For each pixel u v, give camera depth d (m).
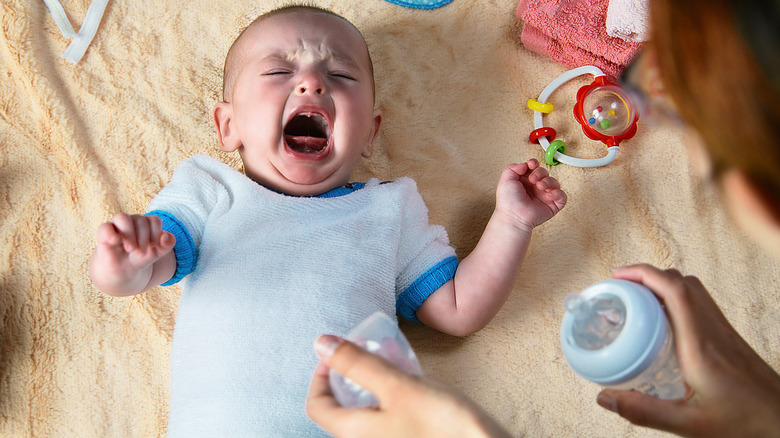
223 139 1.55
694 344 0.80
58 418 1.43
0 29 1.68
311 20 1.50
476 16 1.84
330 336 0.77
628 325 0.82
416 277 1.46
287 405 1.20
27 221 1.56
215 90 1.73
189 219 1.35
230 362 1.23
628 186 1.67
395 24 1.83
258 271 1.30
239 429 1.19
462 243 1.64
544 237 1.62
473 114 1.76
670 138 1.70
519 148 1.73
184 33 1.77
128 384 1.47
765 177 0.46
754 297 1.54
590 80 1.81
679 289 0.84
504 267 1.44
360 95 1.47
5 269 1.52
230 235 1.34
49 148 1.62
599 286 0.89
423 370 1.50
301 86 1.38
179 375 1.27
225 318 1.26
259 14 1.81
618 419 1.46
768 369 0.86
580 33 1.74
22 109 1.64
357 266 1.36
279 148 1.41
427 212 1.56
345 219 1.41
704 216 1.62
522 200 1.46
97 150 1.63
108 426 1.44
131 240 1.11
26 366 1.45
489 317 1.45
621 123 1.69
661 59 0.49
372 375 0.72
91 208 1.58
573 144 1.74
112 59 1.72
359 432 0.74
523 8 1.79
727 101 0.43
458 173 1.71
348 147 1.44
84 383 1.46
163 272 1.28
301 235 1.36
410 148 1.72
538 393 1.49
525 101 1.78
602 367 0.83
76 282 1.52
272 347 1.24
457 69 1.80
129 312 1.52
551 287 1.58
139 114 1.67
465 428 0.66
